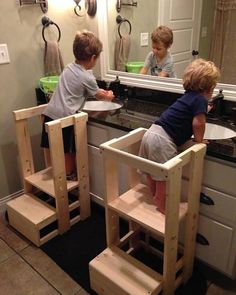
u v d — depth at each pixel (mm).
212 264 1628
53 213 1955
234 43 1614
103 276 1467
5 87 2137
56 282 1684
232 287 1632
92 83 1873
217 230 1513
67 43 2375
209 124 1653
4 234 2055
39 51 2240
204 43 1735
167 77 1977
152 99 2094
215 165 1377
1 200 2352
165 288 1442
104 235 2025
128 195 1570
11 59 2105
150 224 1365
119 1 2098
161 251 1803
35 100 2342
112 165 1431
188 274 1633
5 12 1979
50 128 1726
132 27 2076
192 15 1730
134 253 1829
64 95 1854
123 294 1397
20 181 2432
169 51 1921
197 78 1329
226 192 1393
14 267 1791
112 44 2238
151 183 1499
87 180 2084
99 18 2221
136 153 1571
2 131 2209
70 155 2039
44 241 1956
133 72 2189
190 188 1353
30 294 1621
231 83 1681
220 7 1618
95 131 1937
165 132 1406
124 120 1812
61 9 2246
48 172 2176
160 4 1872
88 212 2191
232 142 1435
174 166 1158
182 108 1381
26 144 2057
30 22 2117
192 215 1443
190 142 1450
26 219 1916
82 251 1895
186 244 1521
